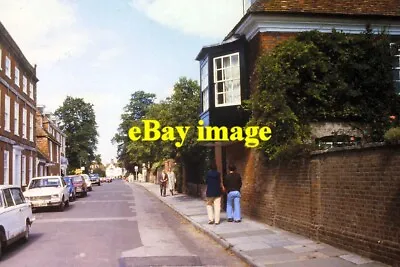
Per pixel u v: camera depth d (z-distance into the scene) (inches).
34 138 1489.9
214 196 546.9
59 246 425.1
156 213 751.7
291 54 497.0
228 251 394.0
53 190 820.0
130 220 644.7
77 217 695.1
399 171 290.7
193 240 459.2
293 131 483.5
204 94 685.9
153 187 1851.6
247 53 601.6
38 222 631.2
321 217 397.7
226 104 613.3
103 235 493.7
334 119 511.5
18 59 1255.5
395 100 529.0
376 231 315.9
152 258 363.3
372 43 530.3
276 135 488.1
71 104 3095.5
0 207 385.4
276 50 508.1
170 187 1223.5
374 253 315.6
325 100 503.8
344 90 508.4
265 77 497.0
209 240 456.4
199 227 529.3
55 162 2165.4
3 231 373.1
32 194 807.1
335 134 494.0
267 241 412.5
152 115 1076.5
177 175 1332.4
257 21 548.4
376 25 567.5
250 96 546.9
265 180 527.8
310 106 506.6
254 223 537.6
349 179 350.0
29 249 412.2
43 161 1647.4
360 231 335.6
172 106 911.0
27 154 1374.3
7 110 1127.0
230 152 683.4
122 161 3595.0
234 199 561.3
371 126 517.0
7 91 1127.0
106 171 6043.3
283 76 487.5
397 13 569.0
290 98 500.4
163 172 1178.6
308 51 500.1
